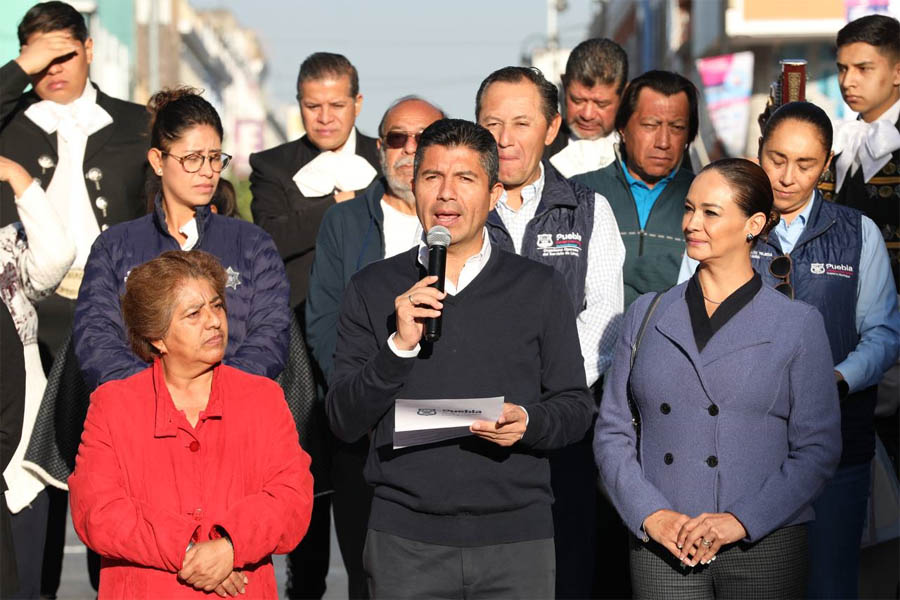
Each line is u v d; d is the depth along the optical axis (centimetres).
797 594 567
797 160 662
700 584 563
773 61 2681
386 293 578
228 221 677
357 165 846
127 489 519
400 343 538
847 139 790
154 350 534
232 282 661
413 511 563
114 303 651
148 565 509
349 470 735
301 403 711
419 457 562
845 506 674
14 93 789
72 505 522
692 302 571
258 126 6231
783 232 680
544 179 710
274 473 530
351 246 721
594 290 697
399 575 562
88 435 524
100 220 822
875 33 772
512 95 684
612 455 579
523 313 571
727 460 557
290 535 523
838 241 678
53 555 802
